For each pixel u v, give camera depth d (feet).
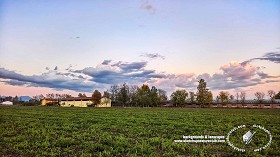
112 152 51.19
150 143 60.08
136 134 73.31
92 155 50.37
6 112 177.58
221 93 478.59
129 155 48.75
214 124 102.12
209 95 435.53
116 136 68.59
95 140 64.85
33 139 65.36
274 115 168.14
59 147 56.49
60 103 476.95
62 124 98.43
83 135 69.77
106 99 437.17
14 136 71.51
